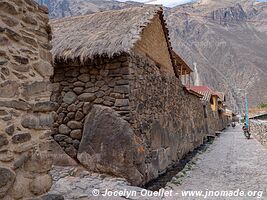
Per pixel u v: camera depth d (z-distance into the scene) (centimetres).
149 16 859
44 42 388
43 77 378
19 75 335
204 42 14950
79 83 764
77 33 834
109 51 694
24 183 326
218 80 11944
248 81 11819
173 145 1088
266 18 19325
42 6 390
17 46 337
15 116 322
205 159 1293
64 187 604
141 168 734
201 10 17962
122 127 692
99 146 701
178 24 15938
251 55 14000
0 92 306
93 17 962
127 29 768
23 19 350
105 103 733
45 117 368
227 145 1891
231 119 6688
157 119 927
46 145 365
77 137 754
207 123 2238
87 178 666
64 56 726
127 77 716
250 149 1648
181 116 1282
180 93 1283
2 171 298
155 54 976
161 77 1003
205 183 835
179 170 1019
